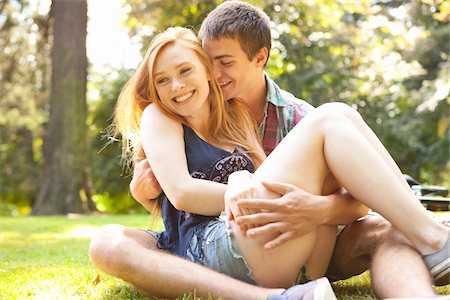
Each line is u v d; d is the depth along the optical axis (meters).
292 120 2.58
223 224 1.88
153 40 2.14
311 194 1.80
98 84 14.48
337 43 10.75
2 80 13.33
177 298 1.84
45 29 12.80
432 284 1.75
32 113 13.63
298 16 9.81
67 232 5.84
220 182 2.04
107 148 14.33
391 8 12.10
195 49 2.10
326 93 11.48
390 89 12.48
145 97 2.14
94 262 1.93
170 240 2.06
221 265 1.86
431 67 12.91
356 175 1.77
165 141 2.00
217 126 2.16
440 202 2.73
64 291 2.16
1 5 12.82
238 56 2.43
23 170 14.70
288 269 1.83
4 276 2.55
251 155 2.18
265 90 2.60
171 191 1.92
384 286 1.72
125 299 2.00
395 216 1.76
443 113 12.20
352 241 1.99
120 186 14.29
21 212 15.62
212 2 9.02
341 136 1.78
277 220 1.77
